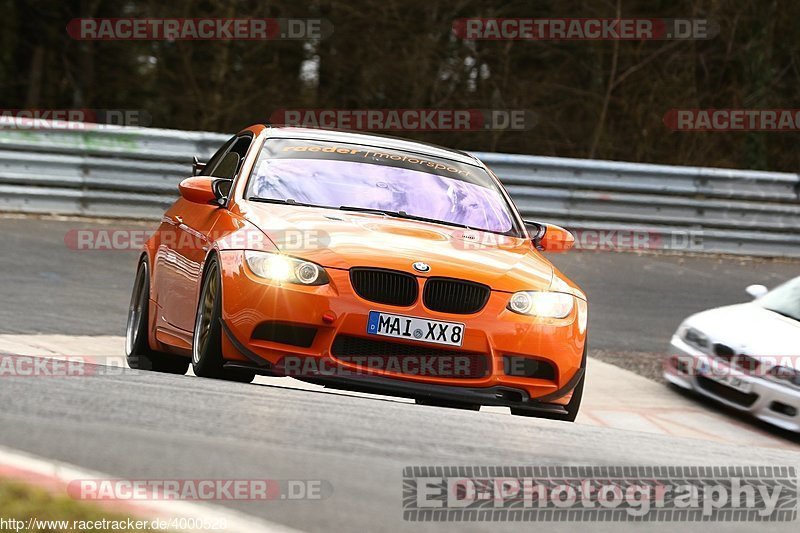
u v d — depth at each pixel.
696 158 90.50
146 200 53.84
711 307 48.22
